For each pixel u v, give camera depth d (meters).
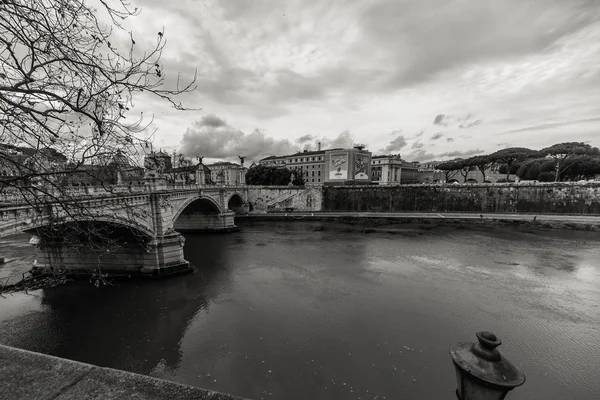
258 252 35.62
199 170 47.81
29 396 2.28
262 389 12.92
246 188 67.00
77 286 24.02
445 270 28.38
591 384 13.16
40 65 3.79
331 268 29.16
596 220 47.25
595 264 29.91
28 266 27.02
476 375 3.54
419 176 135.25
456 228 50.25
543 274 27.08
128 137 4.61
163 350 15.74
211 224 48.72
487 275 26.86
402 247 37.56
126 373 2.58
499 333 17.16
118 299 21.75
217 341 16.42
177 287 24.09
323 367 14.18
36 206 4.86
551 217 51.16
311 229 51.47
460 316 19.06
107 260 25.94
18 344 16.36
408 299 21.64
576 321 18.52
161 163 28.72
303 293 22.80
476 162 84.62
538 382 13.30
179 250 27.41
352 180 78.19
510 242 39.69
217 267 29.55
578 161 60.81
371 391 12.68
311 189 71.19
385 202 68.81
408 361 14.58
